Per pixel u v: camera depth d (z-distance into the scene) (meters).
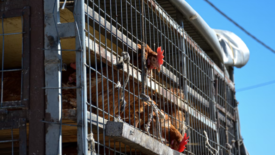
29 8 3.16
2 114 3.06
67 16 3.71
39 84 3.03
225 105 7.62
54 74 3.02
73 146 5.18
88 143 3.07
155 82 4.54
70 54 4.60
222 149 7.63
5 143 4.84
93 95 4.16
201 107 6.77
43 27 3.11
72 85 4.12
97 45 3.50
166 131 4.86
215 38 7.57
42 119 2.97
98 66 5.11
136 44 4.37
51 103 2.98
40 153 2.92
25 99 3.03
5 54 4.48
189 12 6.53
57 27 3.08
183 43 5.97
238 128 9.16
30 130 2.98
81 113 2.95
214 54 8.70
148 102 4.29
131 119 4.45
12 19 3.30
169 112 5.37
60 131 2.93
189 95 5.84
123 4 6.09
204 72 6.86
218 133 7.21
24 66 3.08
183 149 5.02
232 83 9.12
